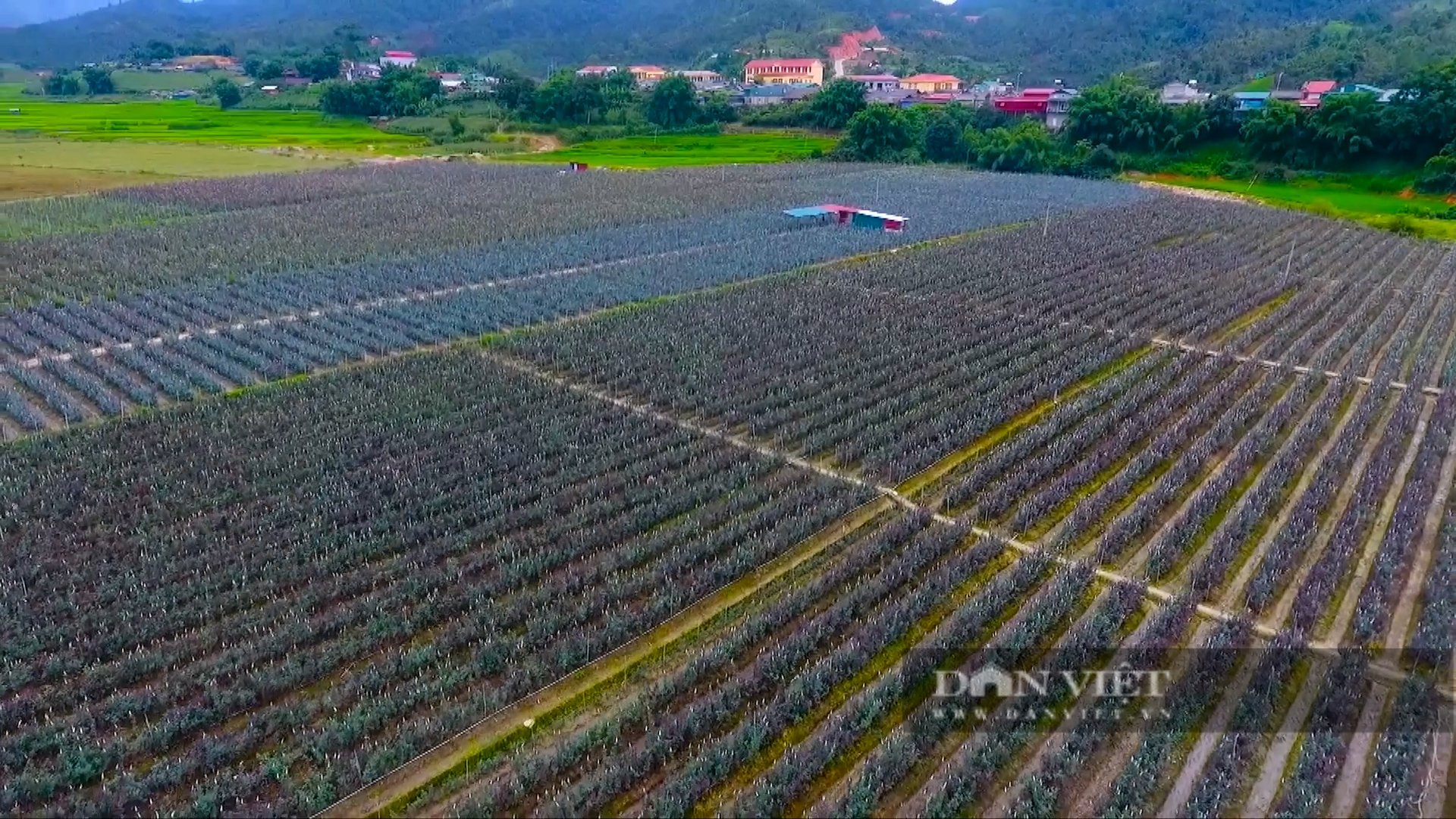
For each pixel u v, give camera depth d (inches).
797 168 3914.9
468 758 733.3
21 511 1021.8
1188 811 681.0
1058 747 739.4
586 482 1145.4
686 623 902.4
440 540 997.8
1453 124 3297.2
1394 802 682.2
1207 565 968.9
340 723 753.0
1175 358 1576.0
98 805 667.4
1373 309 1862.7
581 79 5241.1
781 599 920.9
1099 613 893.2
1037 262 2191.2
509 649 839.1
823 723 779.4
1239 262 2240.4
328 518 1031.6
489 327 1667.1
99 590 891.4
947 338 1640.0
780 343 1598.2
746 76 7357.3
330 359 1493.6
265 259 2116.1
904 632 885.2
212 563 944.9
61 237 2294.5
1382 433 1317.7
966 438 1267.2
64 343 1545.3
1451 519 1054.4
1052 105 4753.9
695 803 698.8
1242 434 1312.7
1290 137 3708.2
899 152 4264.3
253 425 1246.9
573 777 718.5
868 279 2012.8
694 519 1054.4
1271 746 751.7
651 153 4416.8
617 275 2026.3
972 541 1047.0
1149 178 3887.8
